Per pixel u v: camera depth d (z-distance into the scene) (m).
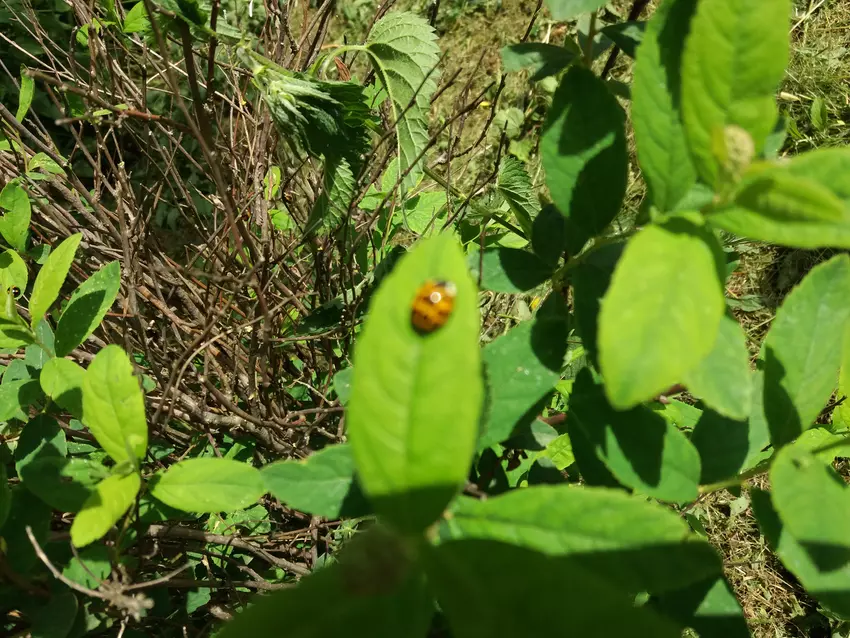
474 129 0.49
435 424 0.08
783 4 0.09
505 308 0.34
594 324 0.13
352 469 0.12
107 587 0.14
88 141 0.50
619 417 0.12
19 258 0.20
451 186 0.30
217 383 0.31
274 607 0.08
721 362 0.10
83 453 0.22
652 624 0.07
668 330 0.08
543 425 0.16
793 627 0.35
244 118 0.30
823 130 0.43
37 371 0.20
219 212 0.34
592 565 0.09
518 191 0.24
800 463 0.10
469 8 0.53
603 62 0.47
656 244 0.09
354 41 0.51
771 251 0.42
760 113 0.09
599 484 0.13
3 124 0.29
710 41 0.09
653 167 0.10
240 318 0.31
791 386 0.12
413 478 0.08
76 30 0.29
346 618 0.08
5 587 0.14
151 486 0.14
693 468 0.12
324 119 0.21
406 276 0.08
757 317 0.42
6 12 0.47
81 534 0.12
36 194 0.28
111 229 0.28
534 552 0.08
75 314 0.17
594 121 0.13
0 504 0.14
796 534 0.10
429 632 0.12
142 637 0.19
